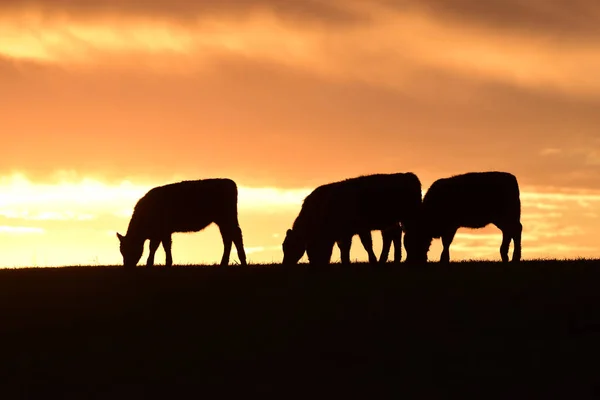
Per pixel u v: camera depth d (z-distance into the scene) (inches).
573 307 1185.4
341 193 1594.5
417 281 1344.7
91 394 948.6
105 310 1270.9
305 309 1220.5
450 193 1654.8
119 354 1077.8
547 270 1403.8
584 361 995.9
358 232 1599.4
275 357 1040.2
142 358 1058.7
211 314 1225.4
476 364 995.9
